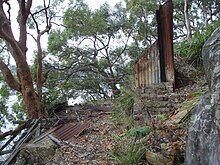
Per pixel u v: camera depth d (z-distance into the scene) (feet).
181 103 17.24
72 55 52.54
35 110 31.63
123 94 23.70
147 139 14.44
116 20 54.95
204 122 8.47
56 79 47.24
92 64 51.90
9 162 18.01
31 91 31.78
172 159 12.87
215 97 8.05
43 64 47.85
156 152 13.47
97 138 19.27
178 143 13.12
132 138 15.25
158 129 14.67
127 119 19.58
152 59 20.15
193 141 8.80
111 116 24.48
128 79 32.94
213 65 8.84
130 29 55.67
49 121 25.26
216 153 7.64
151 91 19.26
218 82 8.24
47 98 35.17
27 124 25.32
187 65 21.49
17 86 32.96
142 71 20.45
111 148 16.01
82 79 49.90
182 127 14.16
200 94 16.67
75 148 17.94
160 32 19.72
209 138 8.13
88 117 26.45
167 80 19.52
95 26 50.75
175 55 22.79
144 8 55.31
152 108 18.26
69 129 22.13
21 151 18.21
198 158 8.48
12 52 32.63
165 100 18.28
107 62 53.42
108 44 54.54
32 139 21.08
